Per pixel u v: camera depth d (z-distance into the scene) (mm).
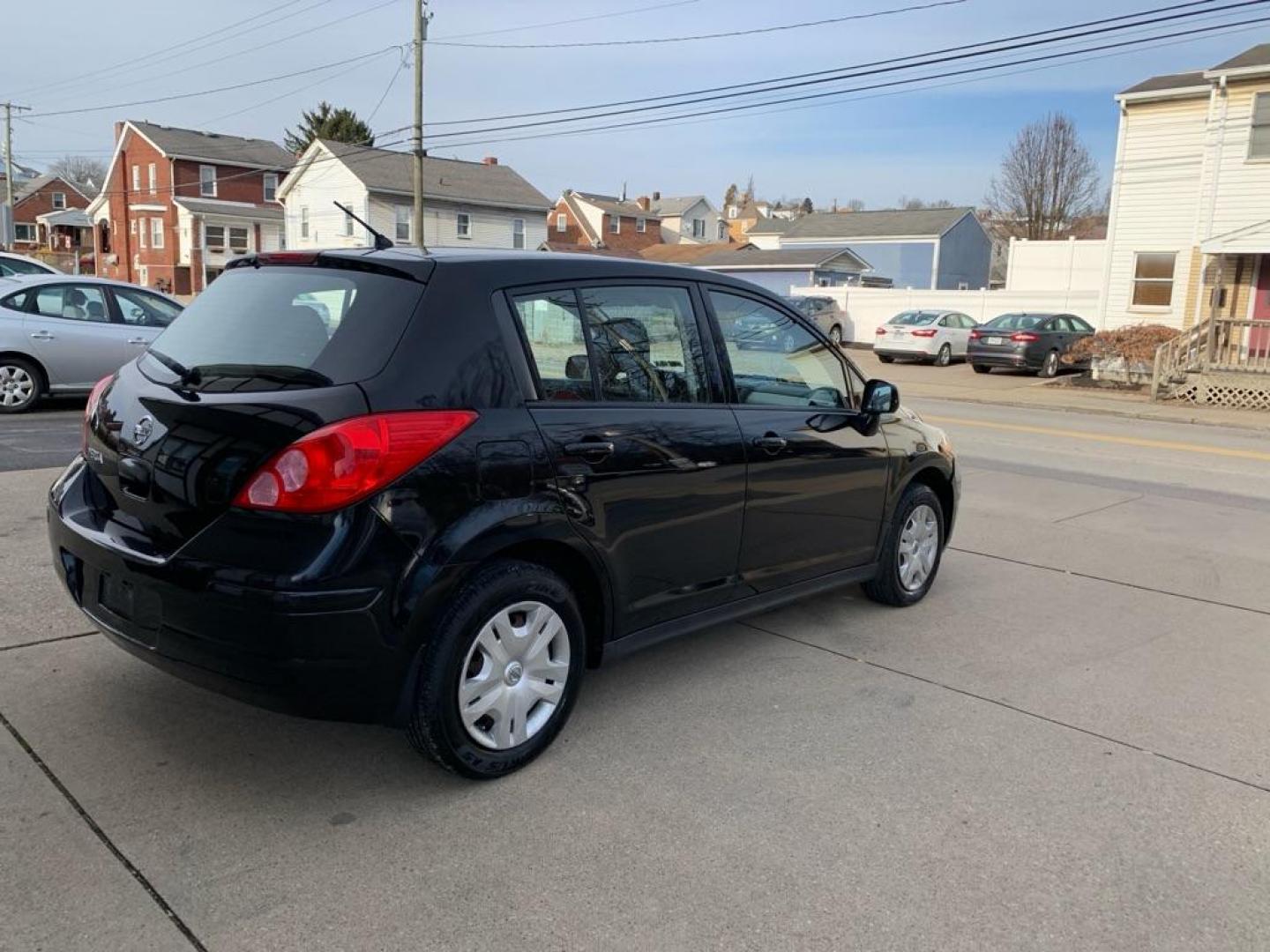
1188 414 17594
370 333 3154
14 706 3762
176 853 2885
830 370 4848
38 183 78875
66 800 3137
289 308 3434
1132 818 3312
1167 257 23703
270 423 2971
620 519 3629
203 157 51406
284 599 2846
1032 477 10141
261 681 2922
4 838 2910
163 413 3242
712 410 4062
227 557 2947
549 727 3543
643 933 2631
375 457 2943
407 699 3150
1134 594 5961
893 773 3564
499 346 3334
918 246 47031
